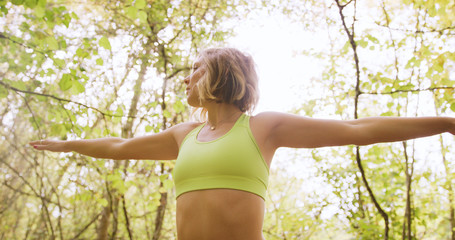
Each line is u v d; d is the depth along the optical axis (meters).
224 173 1.19
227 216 1.15
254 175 1.21
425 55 3.59
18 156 6.82
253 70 1.49
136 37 4.45
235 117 1.36
